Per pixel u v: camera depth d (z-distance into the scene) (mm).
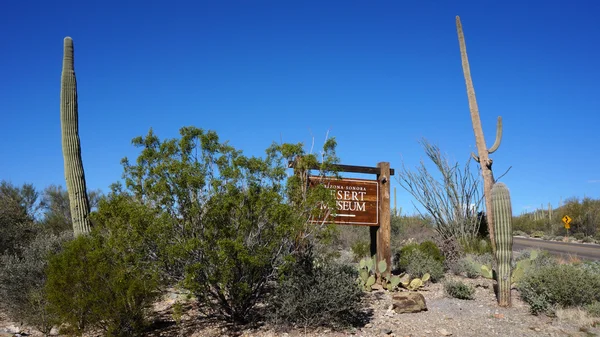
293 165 8492
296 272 7836
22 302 8641
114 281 6922
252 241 7336
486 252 15156
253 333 7457
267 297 7977
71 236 10844
